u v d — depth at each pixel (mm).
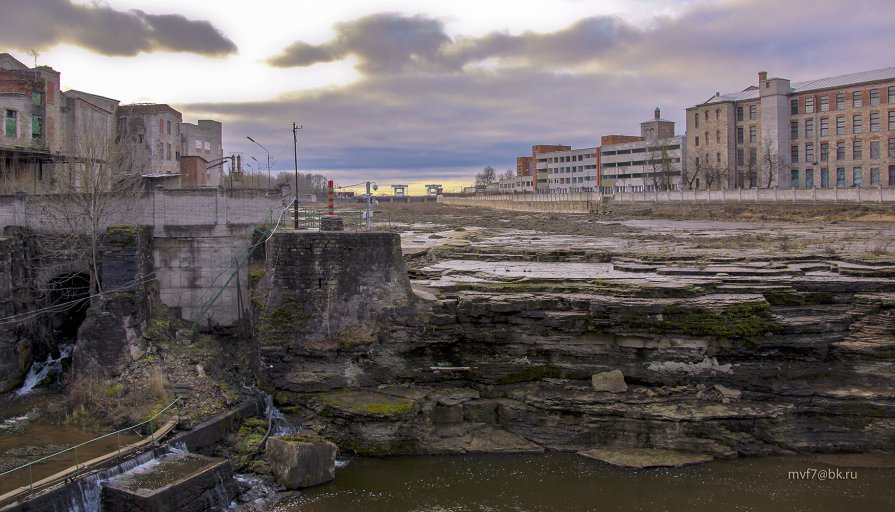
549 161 194125
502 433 30859
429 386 32469
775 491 26031
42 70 53750
